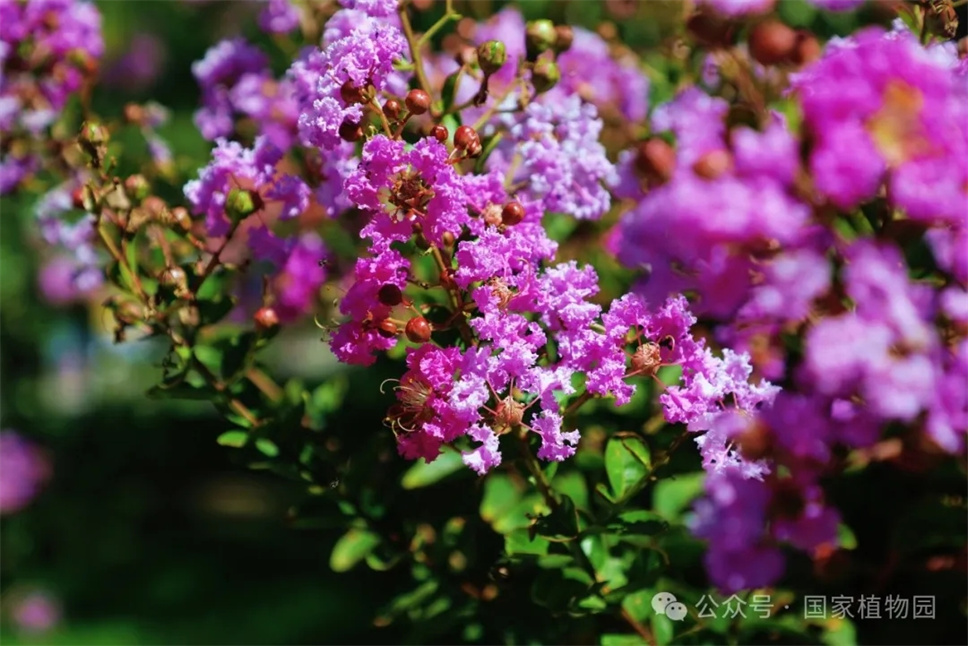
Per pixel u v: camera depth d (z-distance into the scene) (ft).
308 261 1.97
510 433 1.61
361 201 1.49
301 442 1.86
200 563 6.64
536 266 1.58
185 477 7.93
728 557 1.76
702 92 1.92
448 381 1.48
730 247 1.55
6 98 2.07
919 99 1.51
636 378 1.80
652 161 1.77
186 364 1.82
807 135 1.55
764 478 1.72
